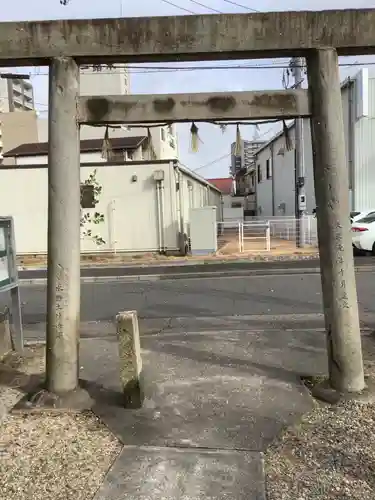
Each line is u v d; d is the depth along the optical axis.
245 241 23.22
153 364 5.41
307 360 5.44
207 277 13.49
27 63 4.54
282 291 10.66
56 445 3.60
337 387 4.44
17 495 2.96
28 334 7.57
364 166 21.34
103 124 4.59
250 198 46.09
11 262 5.88
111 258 19.27
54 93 4.38
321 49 4.30
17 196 20.38
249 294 10.45
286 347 5.95
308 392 4.53
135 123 4.61
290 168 29.30
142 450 3.52
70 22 4.32
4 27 4.34
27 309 9.72
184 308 9.16
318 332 6.64
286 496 2.90
